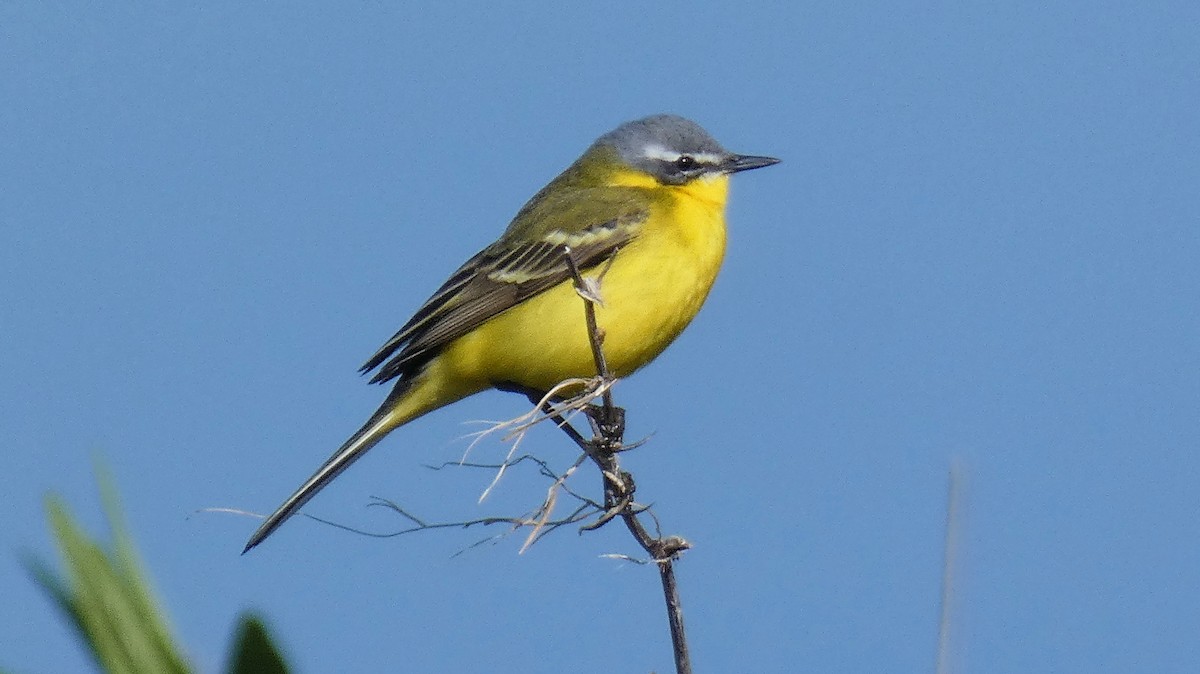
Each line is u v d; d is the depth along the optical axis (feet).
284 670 11.59
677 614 24.57
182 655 12.03
